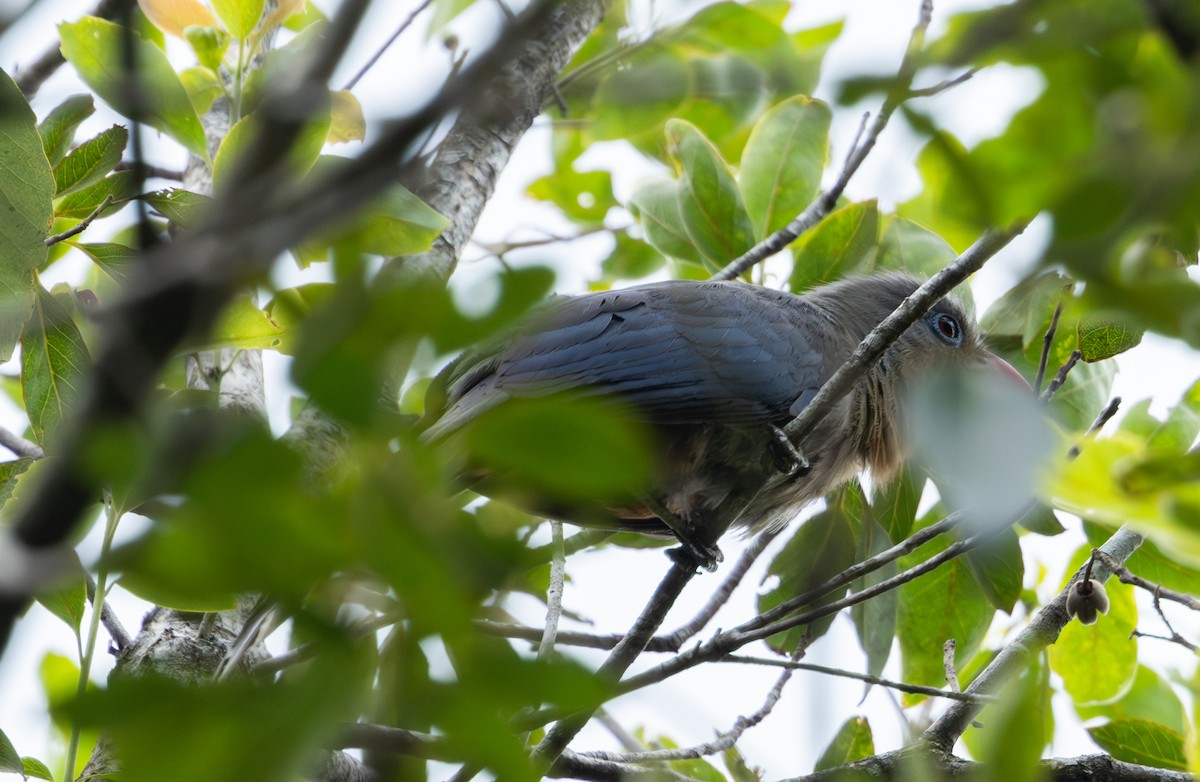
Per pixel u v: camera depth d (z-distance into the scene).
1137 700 11.14
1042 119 3.26
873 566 8.13
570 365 10.17
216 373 9.35
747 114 14.21
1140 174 2.98
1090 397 10.62
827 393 8.27
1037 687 3.98
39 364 7.69
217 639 8.47
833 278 11.78
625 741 10.36
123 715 2.62
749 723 9.11
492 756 2.81
